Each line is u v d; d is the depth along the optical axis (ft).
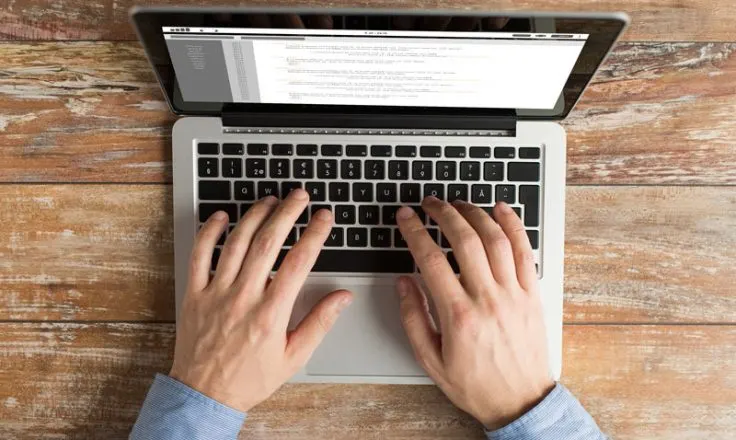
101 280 2.16
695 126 2.15
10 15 2.11
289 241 2.07
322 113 2.02
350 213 2.06
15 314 2.16
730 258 2.16
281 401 2.18
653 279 2.17
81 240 2.15
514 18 1.66
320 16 1.68
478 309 1.90
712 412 2.18
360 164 2.05
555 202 2.06
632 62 2.14
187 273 2.06
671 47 2.13
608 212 2.16
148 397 1.99
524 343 1.94
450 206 1.99
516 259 1.98
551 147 2.06
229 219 2.06
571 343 2.18
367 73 1.84
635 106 2.14
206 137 2.03
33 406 2.18
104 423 2.19
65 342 2.17
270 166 2.04
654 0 2.11
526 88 1.89
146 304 2.17
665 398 2.18
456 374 1.93
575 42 1.73
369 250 2.06
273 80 1.87
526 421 1.92
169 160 2.15
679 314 2.17
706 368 2.18
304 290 2.08
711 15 2.12
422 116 2.02
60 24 2.11
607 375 2.18
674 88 2.14
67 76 2.13
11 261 2.15
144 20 1.66
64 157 2.14
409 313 2.00
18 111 2.13
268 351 1.92
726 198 2.16
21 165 2.14
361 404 2.18
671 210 2.16
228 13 1.65
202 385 1.95
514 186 2.06
